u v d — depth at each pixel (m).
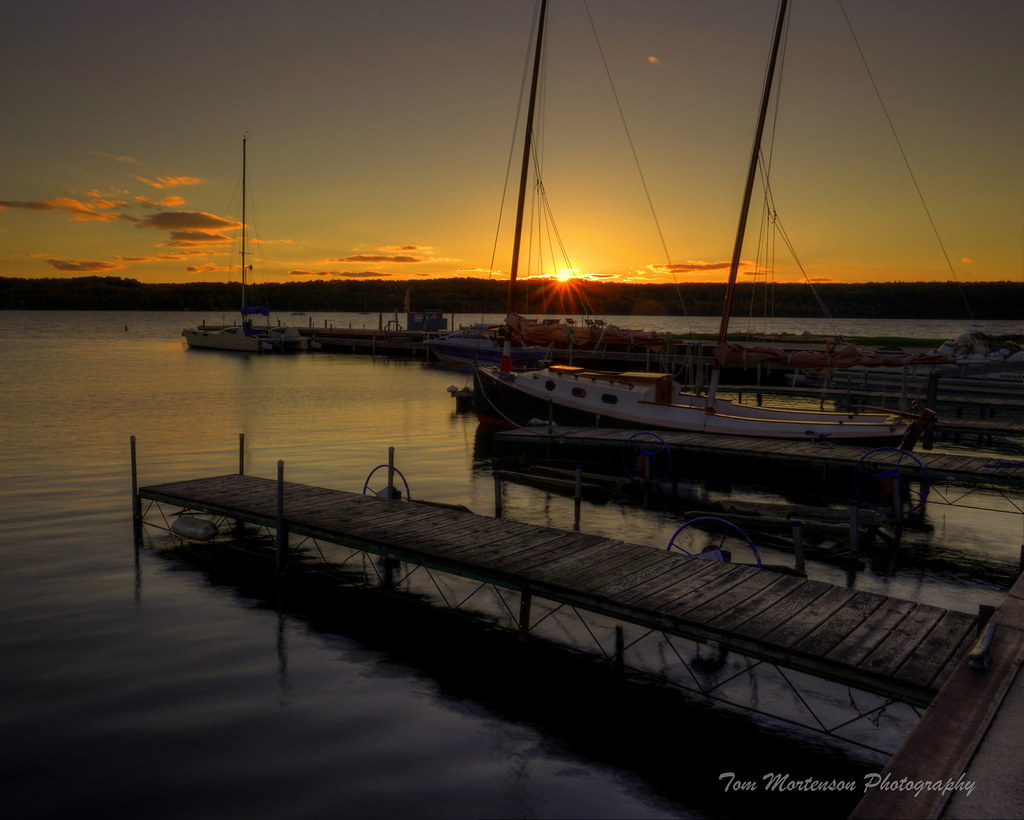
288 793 7.51
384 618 12.06
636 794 7.62
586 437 23.80
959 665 6.72
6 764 7.91
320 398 41.16
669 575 10.87
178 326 155.88
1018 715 5.75
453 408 37.53
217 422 32.25
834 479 21.78
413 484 21.50
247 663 10.40
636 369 53.00
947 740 5.37
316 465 23.58
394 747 8.40
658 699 9.60
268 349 77.31
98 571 13.95
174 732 8.59
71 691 9.48
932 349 46.31
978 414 37.09
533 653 10.86
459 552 11.90
